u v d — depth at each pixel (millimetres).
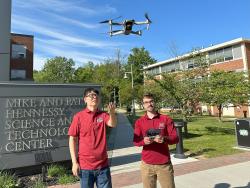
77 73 56656
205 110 39156
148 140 4301
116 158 10352
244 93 19047
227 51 37156
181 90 15516
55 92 8508
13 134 7773
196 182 7141
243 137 11914
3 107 7734
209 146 12453
